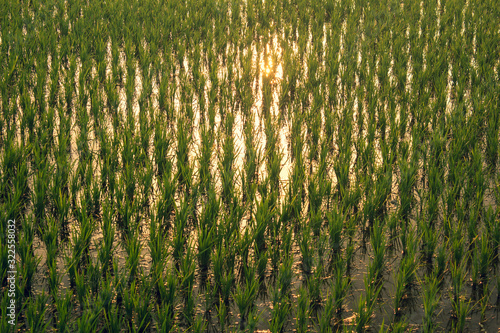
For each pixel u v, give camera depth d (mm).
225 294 4148
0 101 7469
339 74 8797
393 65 9289
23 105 7164
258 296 4328
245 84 8227
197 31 10008
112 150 6094
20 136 6691
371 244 4676
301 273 4566
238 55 9719
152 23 10648
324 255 4758
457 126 6742
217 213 4945
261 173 6145
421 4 13172
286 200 5074
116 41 9469
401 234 4758
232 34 10391
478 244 4855
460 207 5082
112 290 4152
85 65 8391
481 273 4434
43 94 7211
